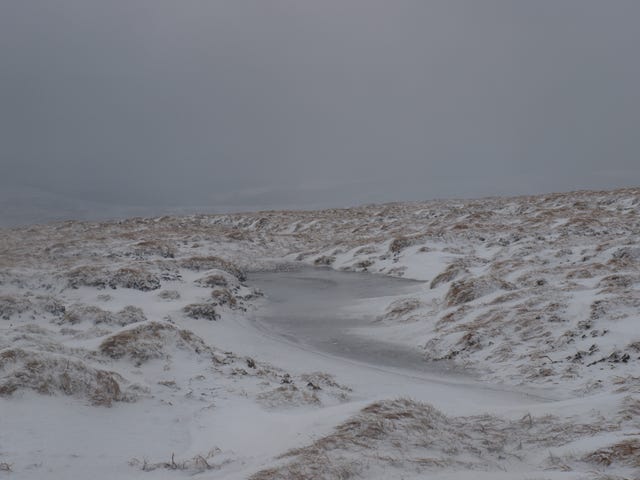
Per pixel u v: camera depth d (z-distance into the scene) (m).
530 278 23.36
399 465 6.82
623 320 16.78
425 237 38.72
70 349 13.30
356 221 61.03
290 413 10.86
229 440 9.20
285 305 26.59
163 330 15.34
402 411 8.90
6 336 13.81
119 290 25.58
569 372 14.70
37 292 24.59
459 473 6.62
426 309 22.89
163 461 8.05
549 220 42.03
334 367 16.34
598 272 23.23
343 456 7.02
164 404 10.88
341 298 27.94
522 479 6.32
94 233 51.72
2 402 8.92
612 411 8.89
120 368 13.07
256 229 63.59
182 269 30.97
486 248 35.91
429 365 17.08
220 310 23.27
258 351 17.91
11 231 55.75
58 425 8.70
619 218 39.69
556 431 8.35
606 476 6.20
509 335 17.86
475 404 12.55
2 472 6.96
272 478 6.44
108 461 7.82
